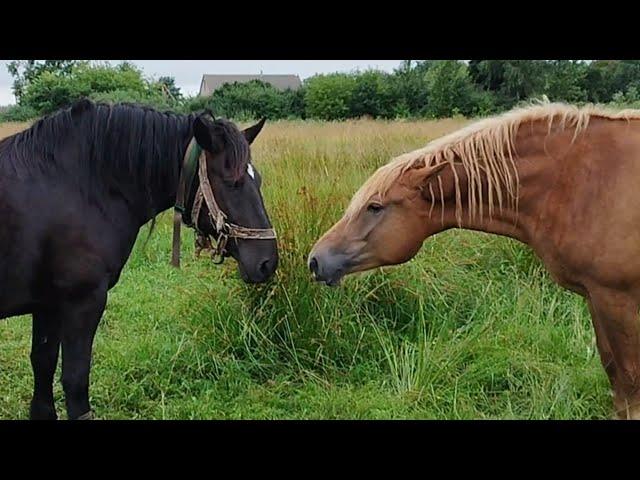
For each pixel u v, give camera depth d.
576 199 2.80
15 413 3.54
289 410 3.53
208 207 2.89
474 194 2.95
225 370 3.83
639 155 2.71
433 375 3.60
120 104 2.94
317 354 3.91
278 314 4.04
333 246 3.02
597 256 2.73
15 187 2.65
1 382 3.89
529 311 4.28
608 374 3.06
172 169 2.95
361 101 26.50
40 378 3.21
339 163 6.03
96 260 2.77
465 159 2.94
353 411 3.44
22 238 2.64
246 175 2.88
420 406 3.47
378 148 7.11
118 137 2.84
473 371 3.68
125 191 2.88
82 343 2.82
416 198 2.97
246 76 59.41
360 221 3.01
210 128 2.82
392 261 3.05
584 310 4.32
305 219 4.11
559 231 2.85
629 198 2.68
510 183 2.92
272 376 3.87
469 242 5.07
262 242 2.93
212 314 4.10
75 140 2.78
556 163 2.87
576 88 23.25
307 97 26.94
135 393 3.68
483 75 25.22
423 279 4.47
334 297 4.07
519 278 4.73
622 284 2.74
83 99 2.87
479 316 4.34
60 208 2.70
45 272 2.72
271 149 7.08
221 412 3.49
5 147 2.77
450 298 4.52
